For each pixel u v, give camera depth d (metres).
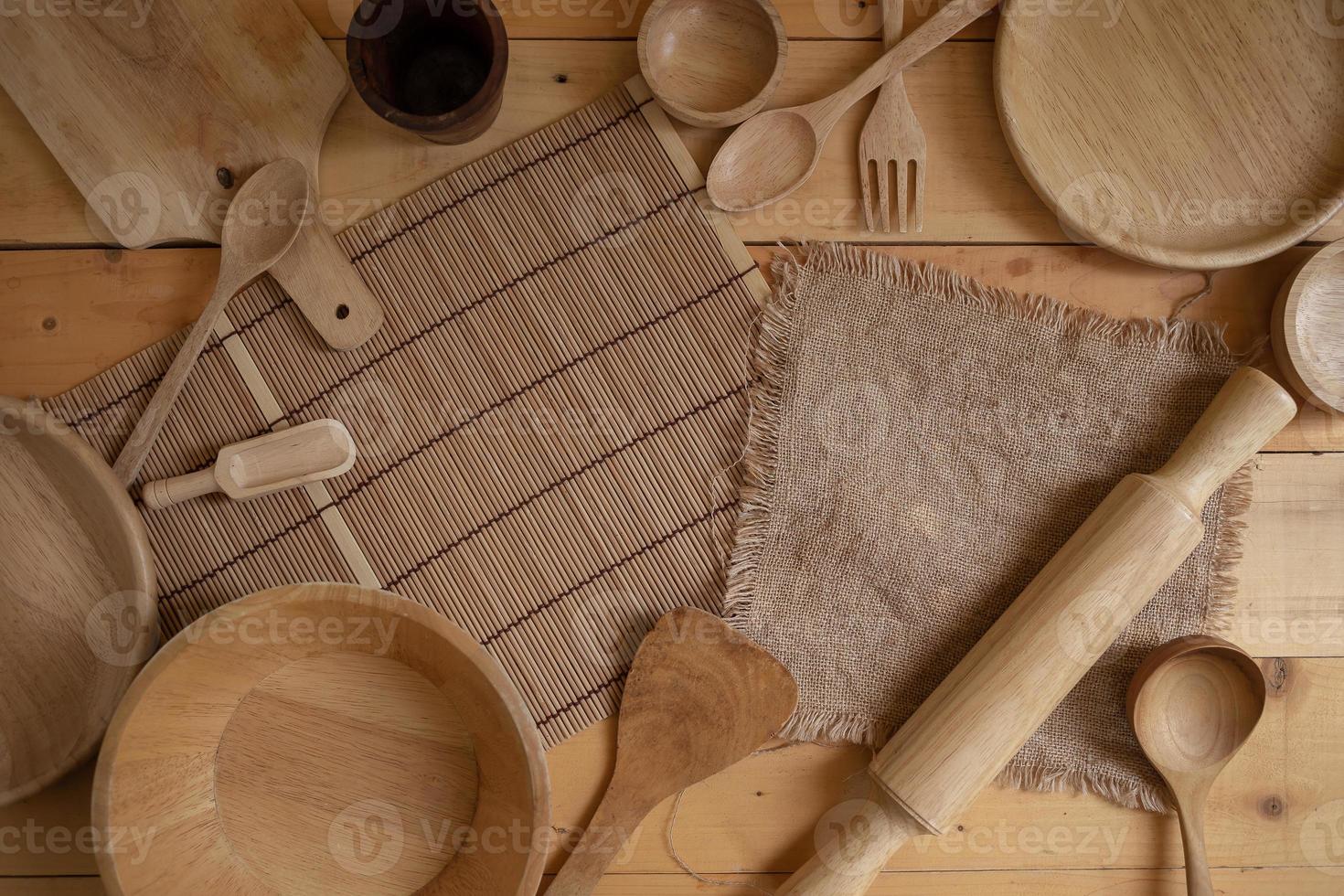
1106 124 0.89
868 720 0.88
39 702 0.84
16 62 0.87
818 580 0.88
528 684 0.87
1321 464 0.89
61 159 0.87
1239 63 0.89
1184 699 0.87
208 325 0.86
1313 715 0.89
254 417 0.88
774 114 0.88
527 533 0.88
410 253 0.89
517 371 0.89
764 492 0.88
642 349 0.89
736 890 0.88
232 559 0.87
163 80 0.87
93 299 0.88
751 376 0.89
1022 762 0.88
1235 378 0.86
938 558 0.88
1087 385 0.89
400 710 0.85
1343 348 0.88
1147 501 0.85
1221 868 0.89
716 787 0.88
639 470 0.88
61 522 0.85
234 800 0.84
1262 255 0.87
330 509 0.87
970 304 0.89
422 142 0.89
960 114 0.90
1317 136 0.88
